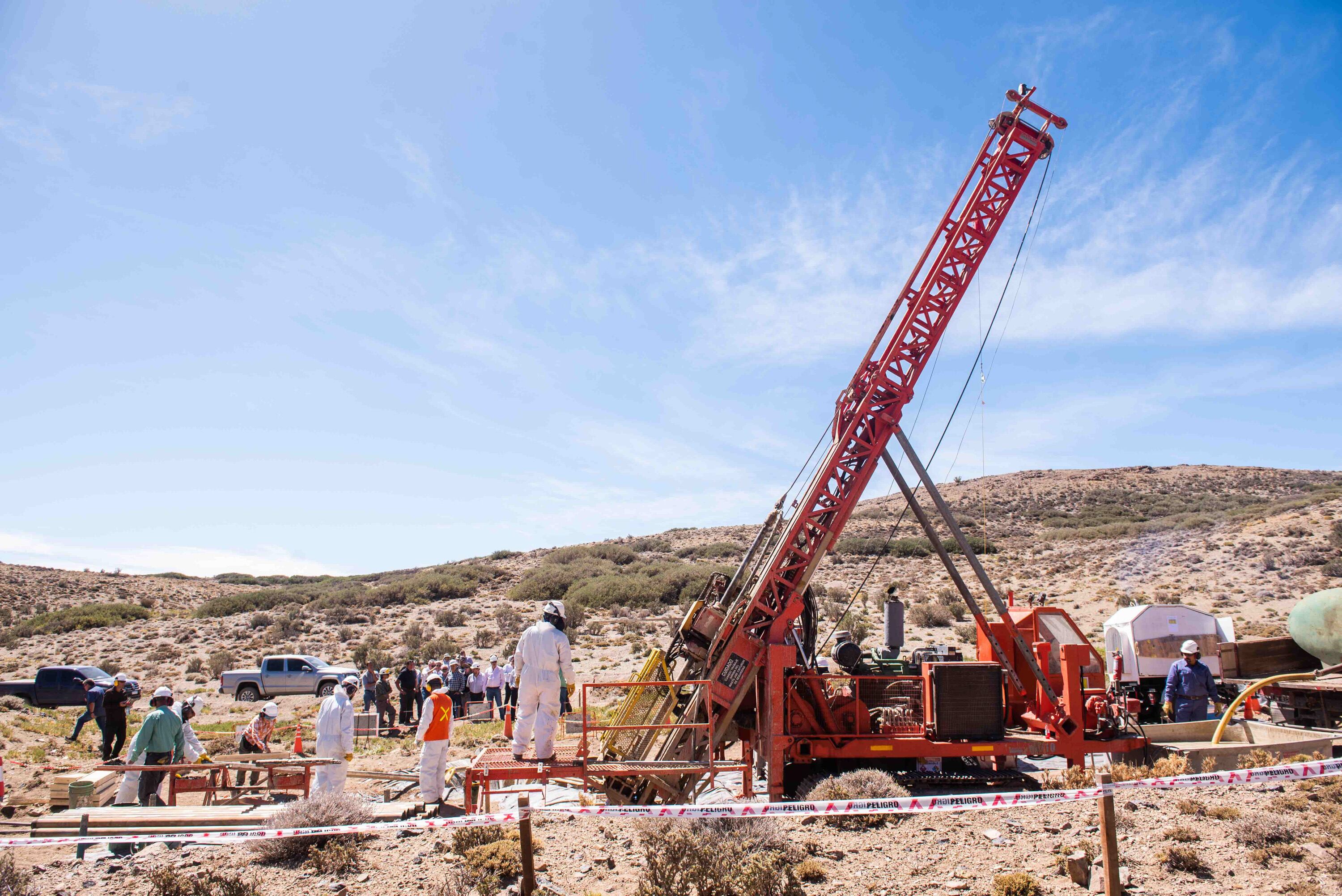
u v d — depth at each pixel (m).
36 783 16.75
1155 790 10.44
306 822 9.70
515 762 11.01
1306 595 38.91
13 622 68.06
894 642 13.52
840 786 10.83
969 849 8.73
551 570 75.00
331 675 32.94
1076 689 12.48
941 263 12.98
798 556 12.49
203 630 58.31
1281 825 8.34
